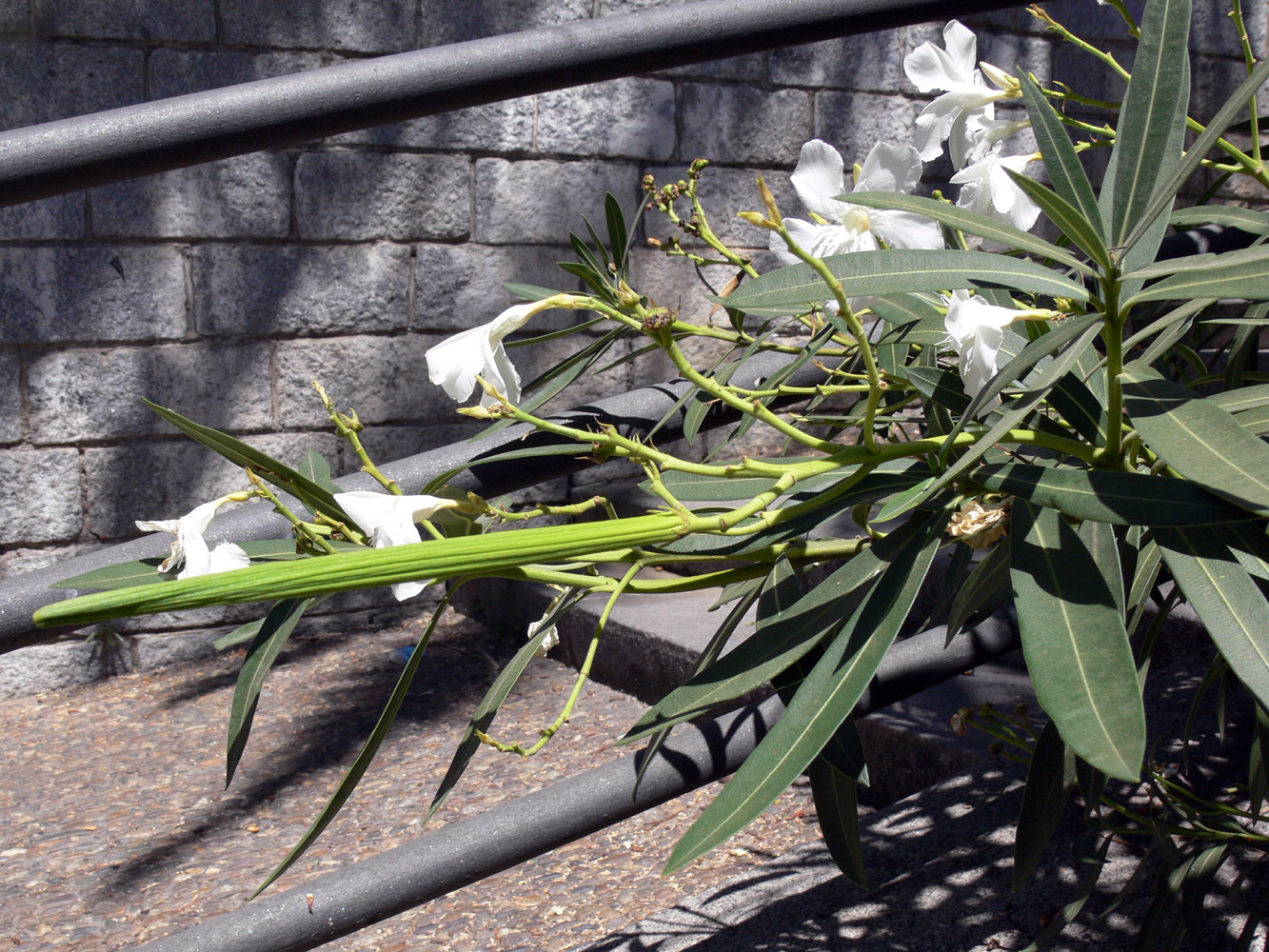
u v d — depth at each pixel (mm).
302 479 836
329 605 3418
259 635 885
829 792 1004
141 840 2691
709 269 3619
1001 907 1517
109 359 3211
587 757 2834
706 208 3609
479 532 884
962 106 1015
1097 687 593
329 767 2867
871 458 797
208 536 956
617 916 2445
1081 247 673
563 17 3418
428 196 3385
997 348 718
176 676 3262
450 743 2922
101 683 3248
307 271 3320
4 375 3152
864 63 3691
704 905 1912
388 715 773
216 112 810
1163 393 731
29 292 3143
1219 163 1137
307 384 3354
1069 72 3885
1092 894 1503
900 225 797
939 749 2463
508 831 1049
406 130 3350
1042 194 642
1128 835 1606
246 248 3271
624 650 3037
